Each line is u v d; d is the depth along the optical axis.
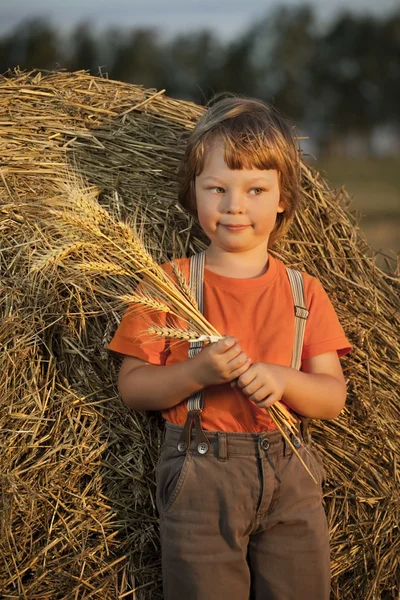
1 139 3.30
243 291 2.82
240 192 2.74
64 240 3.12
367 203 13.37
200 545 2.64
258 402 2.59
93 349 3.06
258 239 2.82
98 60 28.70
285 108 33.22
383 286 3.49
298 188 3.03
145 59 29.42
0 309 2.99
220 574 2.64
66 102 3.46
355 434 3.23
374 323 3.38
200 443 2.65
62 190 3.13
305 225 3.42
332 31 35.28
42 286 3.06
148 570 2.97
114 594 2.90
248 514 2.65
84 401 3.00
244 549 2.68
